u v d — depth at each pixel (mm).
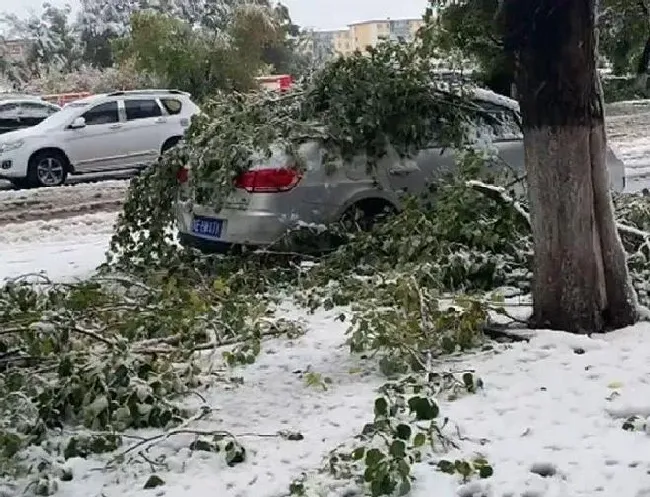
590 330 6121
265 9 32406
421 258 7578
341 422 4984
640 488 3988
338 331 6832
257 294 7926
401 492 4035
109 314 6781
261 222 8586
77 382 5113
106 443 4793
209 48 31391
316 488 4125
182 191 9172
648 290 6867
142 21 31625
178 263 8820
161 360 5945
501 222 7641
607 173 6203
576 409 4902
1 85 42562
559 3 5824
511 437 4598
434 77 9312
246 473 4410
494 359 5777
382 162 9031
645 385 5145
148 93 20203
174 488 4301
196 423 5105
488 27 9438
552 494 3984
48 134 18859
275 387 5672
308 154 8766
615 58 14453
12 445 4582
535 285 6316
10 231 13078
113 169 19562
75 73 39562
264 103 9242
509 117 9789
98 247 11766
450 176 8594
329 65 9125
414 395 4785
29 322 6035
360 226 8969
